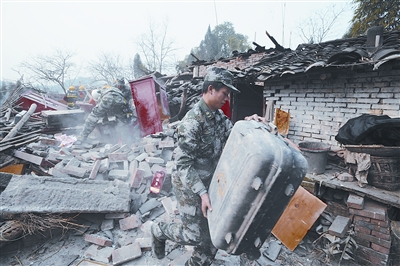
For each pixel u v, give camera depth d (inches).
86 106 230.7
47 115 209.6
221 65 369.7
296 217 104.0
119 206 109.7
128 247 96.0
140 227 110.5
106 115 186.2
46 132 210.2
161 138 179.2
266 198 43.6
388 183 100.6
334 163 136.6
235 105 253.6
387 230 93.0
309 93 150.9
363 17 421.7
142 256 95.4
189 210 67.9
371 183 105.3
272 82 171.8
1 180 108.9
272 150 43.3
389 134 99.8
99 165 131.9
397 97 116.3
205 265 73.9
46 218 99.6
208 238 69.9
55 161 144.9
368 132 101.1
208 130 65.9
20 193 99.6
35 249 98.9
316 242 107.3
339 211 110.9
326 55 165.3
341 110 137.6
